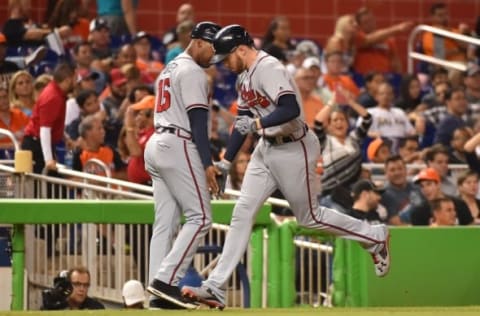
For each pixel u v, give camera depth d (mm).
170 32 56688
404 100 56188
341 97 52938
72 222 33875
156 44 58094
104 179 38688
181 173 30141
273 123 29266
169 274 29859
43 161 41188
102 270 37406
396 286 35938
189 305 29781
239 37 29828
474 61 62844
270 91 29453
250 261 35812
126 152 44062
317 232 35250
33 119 41094
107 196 38969
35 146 41125
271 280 35406
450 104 52656
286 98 29375
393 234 36031
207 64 30328
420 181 44500
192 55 30328
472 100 56594
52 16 55969
